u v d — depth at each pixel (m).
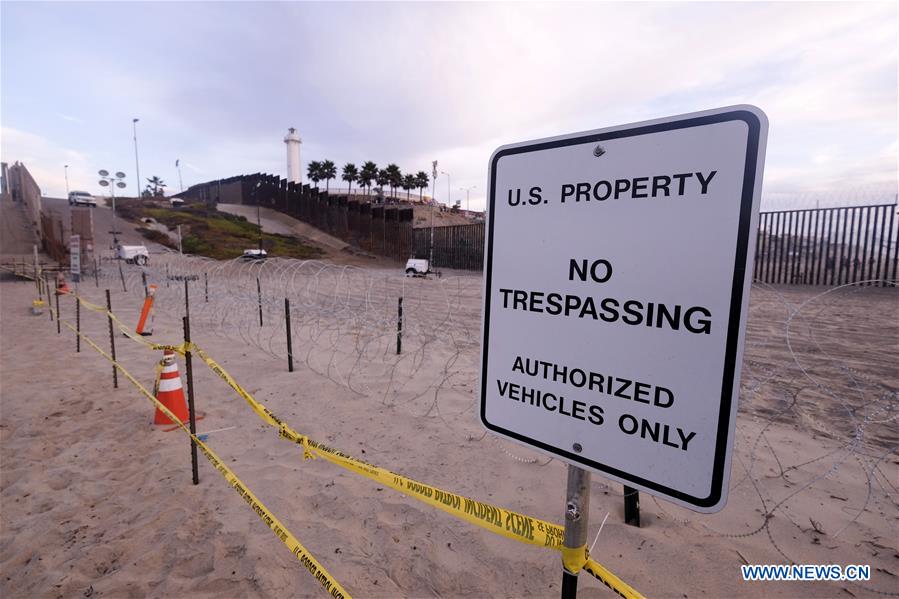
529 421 1.02
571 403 0.95
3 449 4.25
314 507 3.12
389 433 4.32
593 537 2.72
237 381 6.01
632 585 2.34
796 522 2.78
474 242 32.00
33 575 2.61
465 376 6.11
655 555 2.55
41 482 3.66
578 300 0.92
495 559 2.59
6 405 5.36
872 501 2.96
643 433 0.86
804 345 7.12
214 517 3.03
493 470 3.59
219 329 9.82
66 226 37.91
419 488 1.61
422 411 4.87
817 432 4.00
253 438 4.30
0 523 3.15
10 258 29.11
